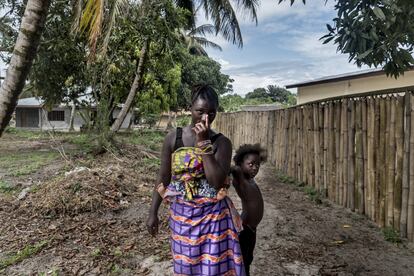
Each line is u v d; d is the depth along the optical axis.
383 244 3.82
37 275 3.13
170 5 9.62
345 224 4.50
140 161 8.70
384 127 4.24
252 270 3.24
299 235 4.15
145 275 3.14
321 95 13.09
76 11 3.94
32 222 4.41
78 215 4.67
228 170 1.95
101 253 3.57
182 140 1.99
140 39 9.74
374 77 10.90
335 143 5.48
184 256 1.90
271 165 8.99
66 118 26.78
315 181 6.21
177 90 21.77
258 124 10.45
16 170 7.44
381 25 3.06
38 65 9.42
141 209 4.98
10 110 1.96
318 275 3.15
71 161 8.11
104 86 9.51
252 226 2.54
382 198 4.29
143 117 20.97
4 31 9.67
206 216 1.90
